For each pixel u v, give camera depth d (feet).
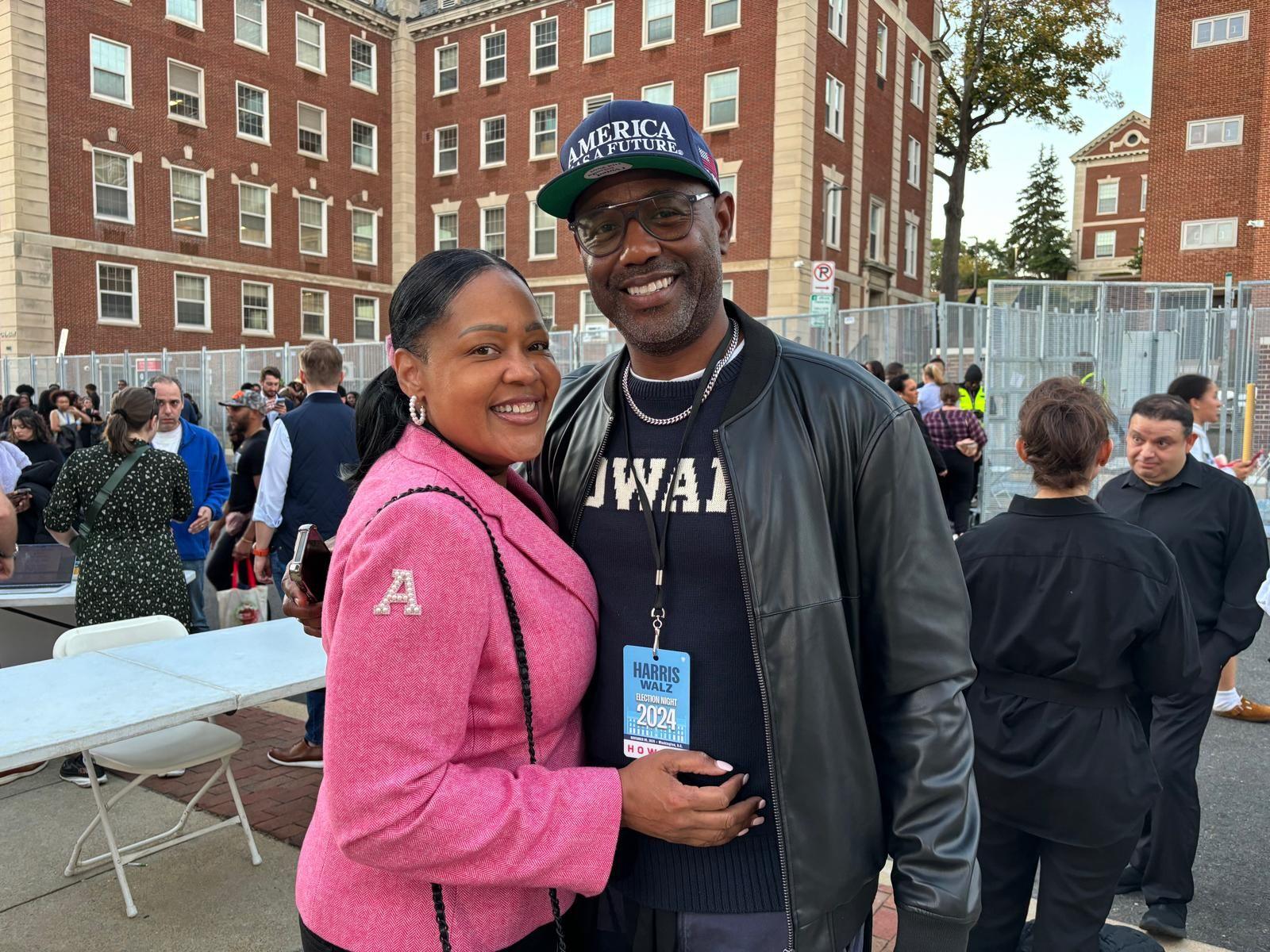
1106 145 160.86
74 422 43.24
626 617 4.58
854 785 4.26
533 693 4.11
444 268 4.24
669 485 4.50
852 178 78.79
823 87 73.05
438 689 3.69
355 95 90.74
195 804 10.62
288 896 9.86
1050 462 7.09
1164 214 86.84
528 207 85.71
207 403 63.00
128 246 74.38
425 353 4.22
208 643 10.75
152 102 75.25
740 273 73.05
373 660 3.61
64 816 11.76
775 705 4.18
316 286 88.63
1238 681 17.47
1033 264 168.55
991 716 7.11
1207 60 84.23
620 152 4.28
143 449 13.32
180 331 78.48
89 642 11.07
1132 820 6.75
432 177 92.99
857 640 4.45
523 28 84.43
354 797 3.61
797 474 4.30
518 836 3.73
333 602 3.98
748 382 4.49
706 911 4.38
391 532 3.72
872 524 4.36
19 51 66.85
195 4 77.66
